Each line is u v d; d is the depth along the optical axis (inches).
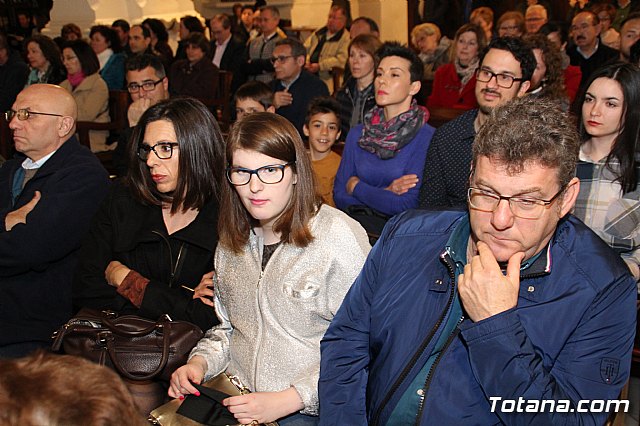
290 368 72.4
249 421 67.9
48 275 103.8
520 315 54.3
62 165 107.3
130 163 91.7
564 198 53.5
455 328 57.0
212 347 77.6
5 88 249.0
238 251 74.8
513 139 51.2
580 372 53.7
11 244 99.7
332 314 72.8
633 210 93.8
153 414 70.5
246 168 69.8
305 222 71.5
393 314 60.5
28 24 407.5
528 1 327.9
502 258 54.5
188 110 88.4
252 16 353.7
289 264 72.1
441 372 56.4
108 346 79.4
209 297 85.3
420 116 126.1
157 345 79.9
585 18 233.5
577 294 53.9
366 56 171.3
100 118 207.8
